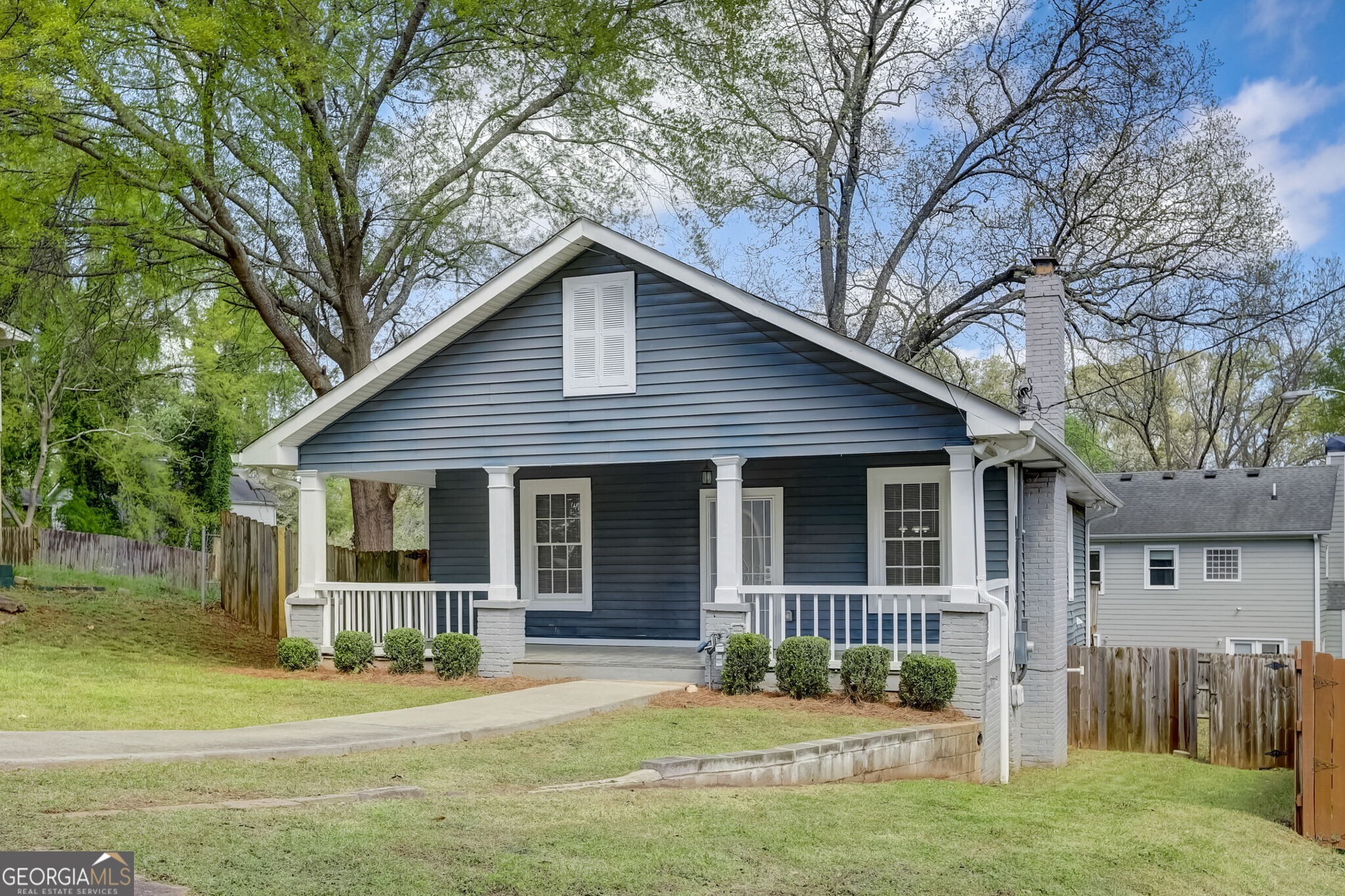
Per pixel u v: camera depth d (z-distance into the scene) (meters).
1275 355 40.69
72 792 6.64
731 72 21.03
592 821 6.66
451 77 20.33
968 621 12.22
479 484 17.78
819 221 27.86
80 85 15.91
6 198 17.03
